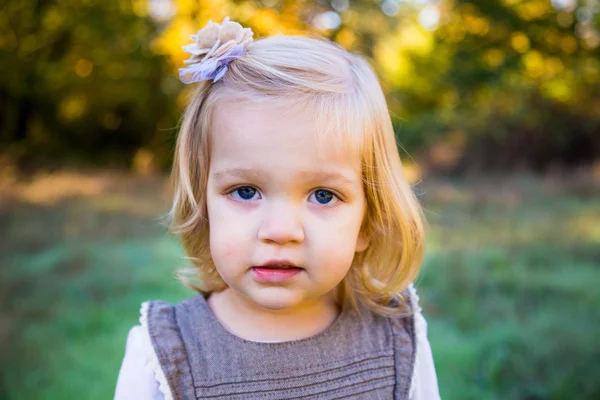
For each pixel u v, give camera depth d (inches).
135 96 504.7
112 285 169.0
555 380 108.5
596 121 430.9
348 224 40.1
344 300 48.5
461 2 410.0
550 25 403.2
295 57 42.0
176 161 47.0
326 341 45.6
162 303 47.4
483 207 296.8
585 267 188.7
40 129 514.6
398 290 48.8
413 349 48.9
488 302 151.3
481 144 441.1
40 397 107.4
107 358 123.8
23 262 195.6
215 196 40.3
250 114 39.0
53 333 136.0
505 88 430.0
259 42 44.7
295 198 38.8
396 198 45.6
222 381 43.2
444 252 204.4
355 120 41.0
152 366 43.1
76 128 521.0
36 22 431.2
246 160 38.5
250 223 38.8
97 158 489.7
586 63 414.0
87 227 246.1
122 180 387.2
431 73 486.0
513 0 405.7
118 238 230.7
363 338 47.4
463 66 416.5
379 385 46.4
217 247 39.6
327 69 42.0
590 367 112.7
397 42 482.3
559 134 434.9
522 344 123.2
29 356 123.2
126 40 446.3
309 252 38.8
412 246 47.8
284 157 38.1
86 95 506.3
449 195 327.9
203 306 46.4
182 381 43.1
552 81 434.6
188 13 389.7
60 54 463.2
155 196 331.9
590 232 238.1
